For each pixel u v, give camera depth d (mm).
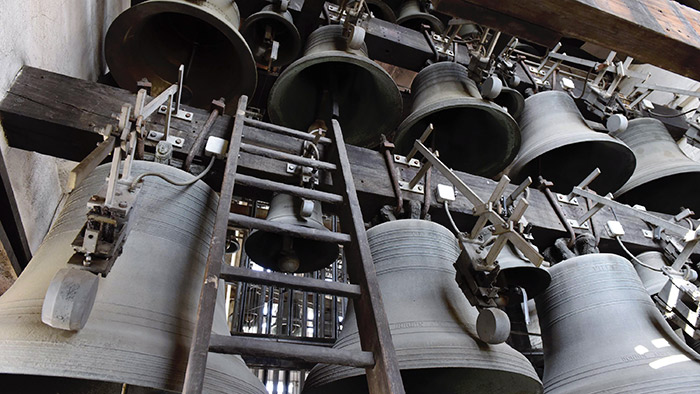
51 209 3674
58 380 2199
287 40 4551
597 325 2887
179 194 2471
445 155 4492
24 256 3154
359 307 2074
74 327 1640
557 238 3695
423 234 2822
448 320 2393
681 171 4629
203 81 4066
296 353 1700
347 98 4359
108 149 1788
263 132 3199
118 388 2221
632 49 3295
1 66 2611
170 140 2887
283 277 1961
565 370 2803
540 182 3902
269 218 2959
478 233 2555
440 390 2576
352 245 2303
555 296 3133
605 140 4156
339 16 4590
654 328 2861
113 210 1755
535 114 4633
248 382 2031
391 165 3379
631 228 4000
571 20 3031
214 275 1778
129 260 2111
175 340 1936
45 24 3086
